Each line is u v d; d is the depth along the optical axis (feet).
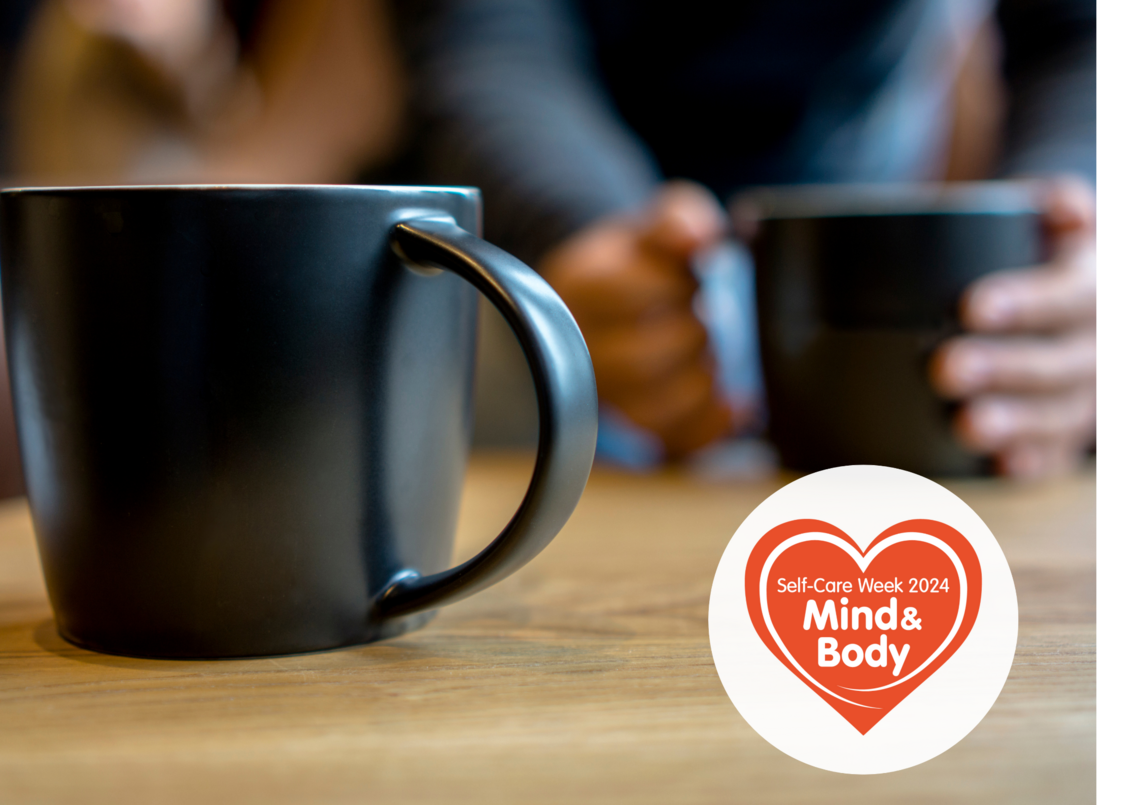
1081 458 2.73
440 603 1.75
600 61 4.20
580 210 3.45
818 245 2.37
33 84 4.00
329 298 1.71
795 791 1.55
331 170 5.10
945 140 4.56
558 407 1.67
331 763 1.58
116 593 1.74
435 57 3.77
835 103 4.21
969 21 4.39
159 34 3.99
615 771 1.57
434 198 1.76
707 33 4.03
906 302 2.35
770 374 2.48
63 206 1.70
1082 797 1.54
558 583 1.96
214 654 1.74
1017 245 2.40
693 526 2.20
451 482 1.81
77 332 1.71
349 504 1.74
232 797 1.54
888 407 2.38
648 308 2.89
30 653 1.77
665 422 2.89
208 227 1.69
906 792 1.55
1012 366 2.39
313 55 4.90
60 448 1.74
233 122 4.84
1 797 1.54
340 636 1.76
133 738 1.61
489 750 1.59
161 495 1.72
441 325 1.77
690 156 4.21
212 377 1.70
